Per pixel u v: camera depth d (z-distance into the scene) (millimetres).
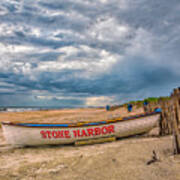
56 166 4059
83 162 4129
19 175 3674
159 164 3330
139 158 3881
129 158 3955
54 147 6406
